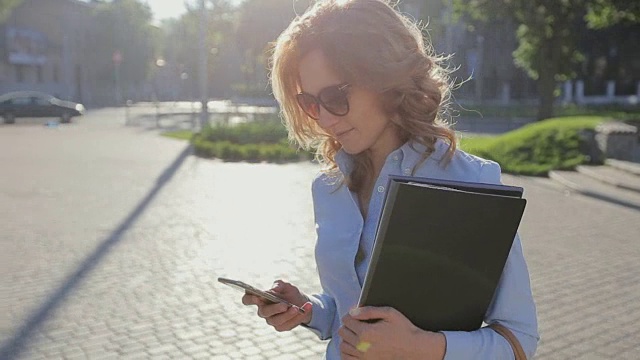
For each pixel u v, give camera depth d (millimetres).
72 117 33062
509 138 16578
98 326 4875
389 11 1315
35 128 27156
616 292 5719
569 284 5965
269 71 1543
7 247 7215
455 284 1183
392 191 1096
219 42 47406
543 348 4512
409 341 1147
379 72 1244
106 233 7938
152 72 67938
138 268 6418
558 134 15625
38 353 4387
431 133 1320
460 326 1234
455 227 1134
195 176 13281
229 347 4523
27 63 52250
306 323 1589
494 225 1155
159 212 9312
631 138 14500
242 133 19156
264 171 14234
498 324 1275
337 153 1484
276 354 4426
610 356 4367
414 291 1172
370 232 1399
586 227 8492
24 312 5141
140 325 4906
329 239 1446
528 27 26812
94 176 13047
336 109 1296
